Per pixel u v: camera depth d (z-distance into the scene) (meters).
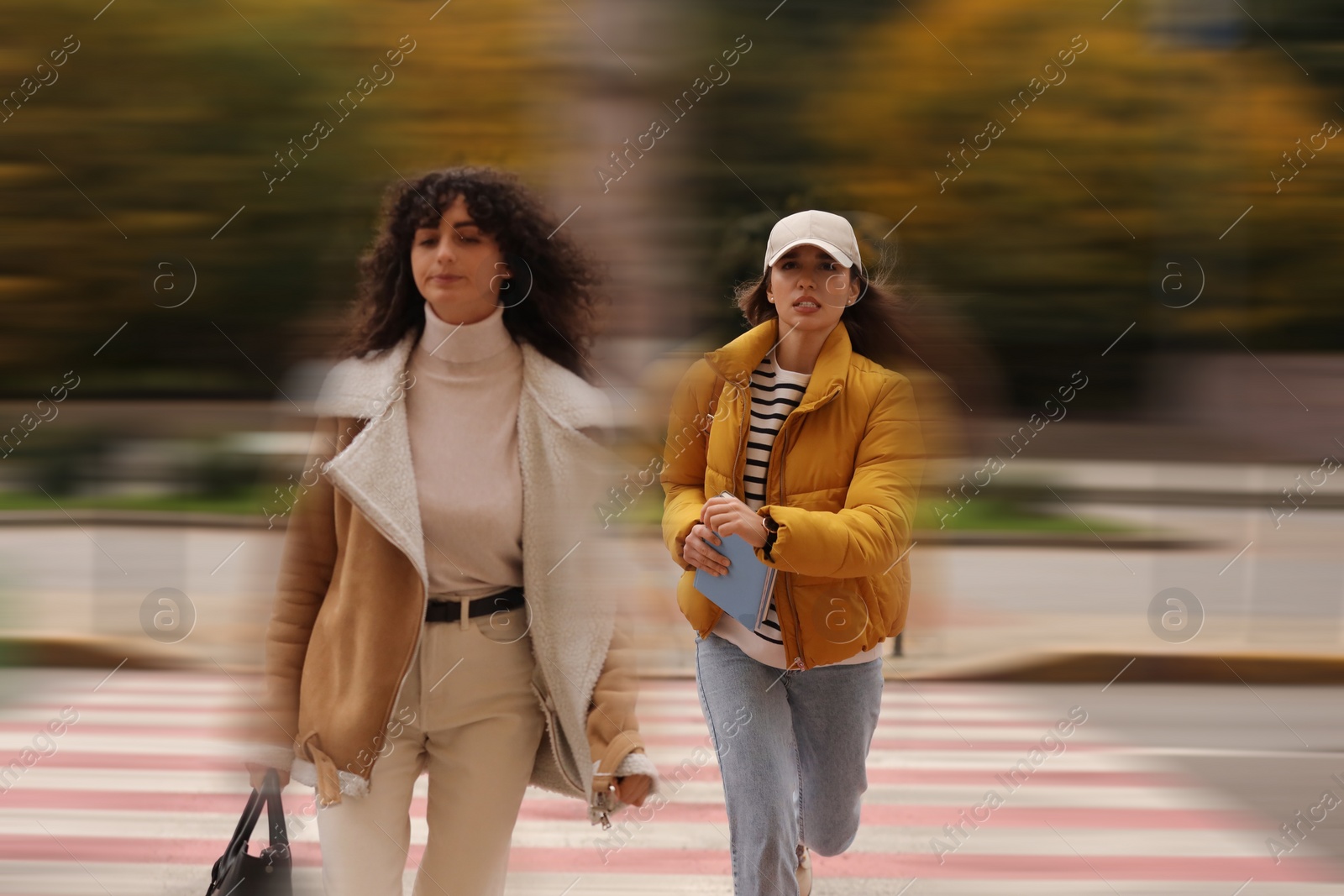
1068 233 16.59
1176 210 17.22
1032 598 12.36
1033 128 16.25
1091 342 17.55
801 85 12.52
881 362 3.99
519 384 3.38
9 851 5.48
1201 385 18.92
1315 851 5.89
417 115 10.63
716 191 8.95
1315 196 17.38
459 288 3.29
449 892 3.35
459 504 3.25
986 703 8.87
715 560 3.74
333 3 14.06
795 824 3.79
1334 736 8.15
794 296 3.78
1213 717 8.62
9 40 15.13
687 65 9.73
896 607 3.89
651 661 4.32
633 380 4.11
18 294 16.19
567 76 9.49
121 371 16.39
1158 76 16.39
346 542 3.28
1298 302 18.59
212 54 14.47
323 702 3.24
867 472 3.73
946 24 13.80
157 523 15.05
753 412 3.89
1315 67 16.45
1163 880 5.46
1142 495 18.28
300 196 14.42
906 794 6.67
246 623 3.54
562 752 3.37
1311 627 11.28
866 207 13.11
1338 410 19.23
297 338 14.70
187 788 6.47
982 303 16.53
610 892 5.19
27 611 10.48
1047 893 5.26
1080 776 7.11
